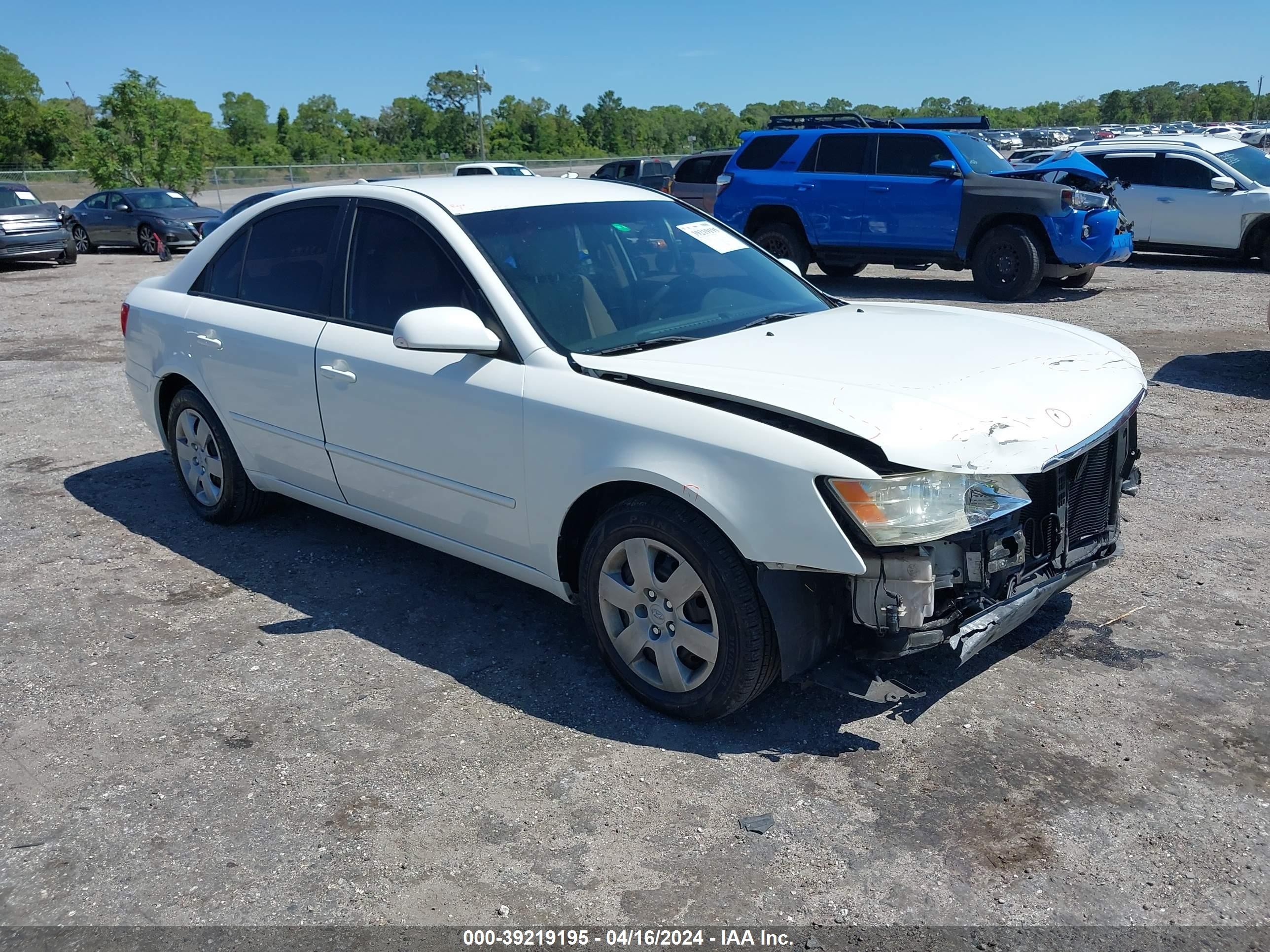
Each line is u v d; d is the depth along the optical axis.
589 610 3.54
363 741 3.31
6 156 72.31
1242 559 4.50
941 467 2.84
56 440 7.00
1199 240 14.60
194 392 5.05
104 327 11.98
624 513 3.29
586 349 3.58
